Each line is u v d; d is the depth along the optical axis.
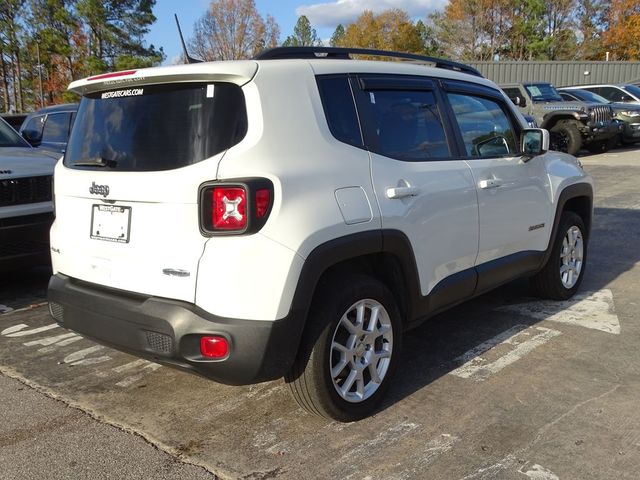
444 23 57.91
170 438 3.21
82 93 3.50
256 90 2.89
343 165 3.13
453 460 2.93
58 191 3.51
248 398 3.65
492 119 4.47
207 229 2.77
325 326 3.03
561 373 3.86
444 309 3.95
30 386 3.88
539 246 4.81
